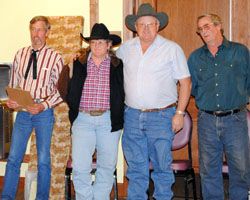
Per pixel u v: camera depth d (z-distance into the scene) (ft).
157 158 10.84
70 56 13.57
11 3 14.52
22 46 14.56
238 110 10.87
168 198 10.87
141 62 10.64
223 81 10.83
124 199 13.78
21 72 11.78
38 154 11.76
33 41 11.65
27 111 11.67
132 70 10.71
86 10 14.08
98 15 13.97
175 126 10.71
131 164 11.11
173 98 10.87
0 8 14.61
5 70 14.24
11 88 11.27
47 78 11.65
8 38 14.64
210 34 10.74
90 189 10.94
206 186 11.32
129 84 10.77
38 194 11.85
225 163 11.69
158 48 10.63
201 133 11.21
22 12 14.47
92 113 10.69
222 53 10.89
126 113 10.99
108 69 10.77
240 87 10.86
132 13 13.82
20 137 11.84
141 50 10.73
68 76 10.84
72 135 10.95
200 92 11.18
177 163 11.64
